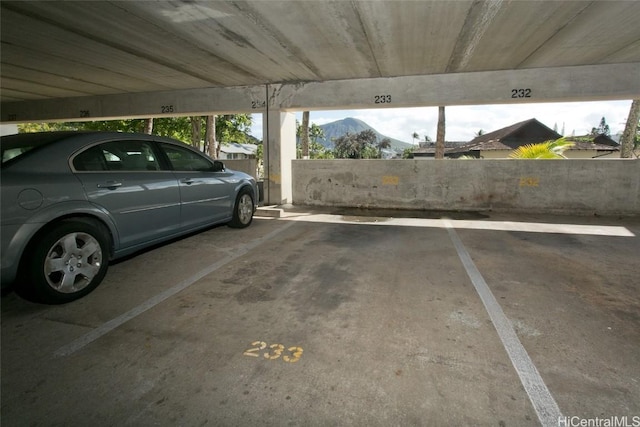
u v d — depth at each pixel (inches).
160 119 683.4
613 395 75.8
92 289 129.9
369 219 286.0
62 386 80.5
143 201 150.9
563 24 200.2
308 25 203.6
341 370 85.1
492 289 135.0
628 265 164.6
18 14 189.5
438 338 99.1
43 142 126.3
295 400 75.3
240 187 233.8
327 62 274.1
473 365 86.6
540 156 361.7
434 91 310.5
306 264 166.6
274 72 303.9
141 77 321.1
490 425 68.0
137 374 84.7
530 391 77.2
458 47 239.0
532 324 107.0
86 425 69.3
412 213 313.9
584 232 235.6
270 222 272.4
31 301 116.6
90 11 186.2
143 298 127.8
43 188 113.5
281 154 354.0
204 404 74.5
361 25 202.8
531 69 290.7
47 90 375.2
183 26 205.6
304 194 359.3
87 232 126.6
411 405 73.4
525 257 177.9
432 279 146.3
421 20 197.0
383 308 118.6
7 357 91.7
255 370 85.6
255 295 130.2
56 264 117.6
